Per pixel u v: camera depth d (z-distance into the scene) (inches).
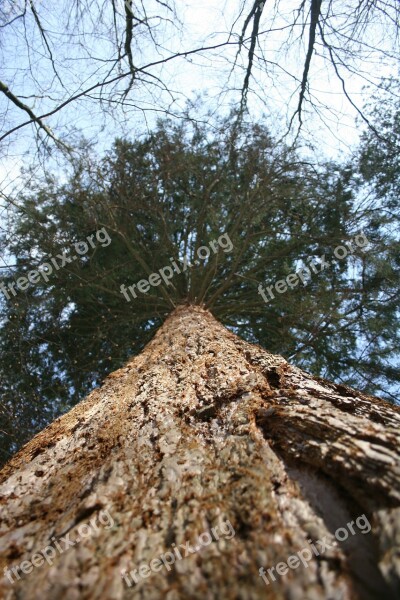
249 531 33.7
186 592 28.2
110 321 246.2
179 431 56.5
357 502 35.7
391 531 30.0
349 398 59.5
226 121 221.3
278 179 218.8
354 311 229.6
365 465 38.4
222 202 245.0
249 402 59.6
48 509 43.1
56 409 228.7
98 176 208.8
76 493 45.1
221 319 239.9
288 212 232.4
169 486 42.6
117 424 62.4
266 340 260.1
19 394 205.3
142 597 28.3
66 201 214.1
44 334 231.9
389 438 42.0
